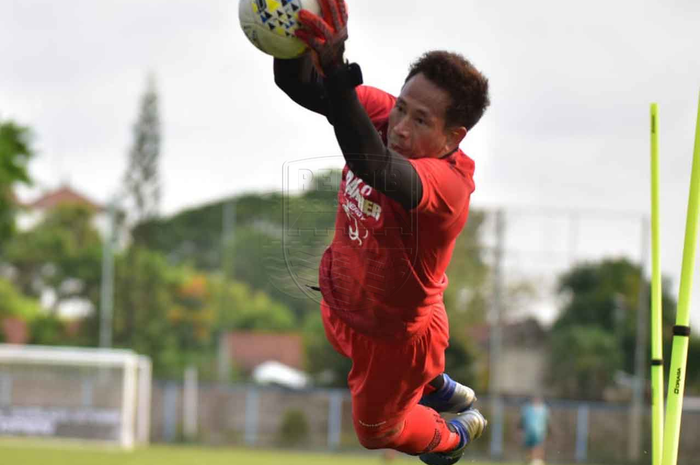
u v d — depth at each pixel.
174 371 118.88
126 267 130.88
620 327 76.88
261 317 122.38
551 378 76.00
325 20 9.62
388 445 13.20
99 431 66.75
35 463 46.38
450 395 14.19
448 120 10.45
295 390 79.31
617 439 72.12
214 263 132.88
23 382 66.69
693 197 12.75
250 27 9.92
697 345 95.88
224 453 64.12
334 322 12.32
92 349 120.56
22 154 97.81
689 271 12.77
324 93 10.51
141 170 148.00
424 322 11.58
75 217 145.88
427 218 10.30
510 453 72.56
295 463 54.81
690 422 70.81
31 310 127.00
